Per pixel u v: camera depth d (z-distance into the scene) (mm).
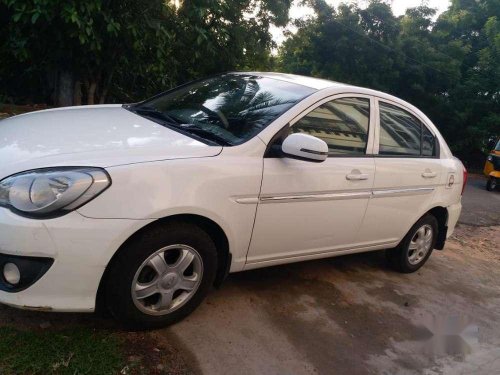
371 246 4113
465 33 22703
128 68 8031
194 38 8766
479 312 4176
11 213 2307
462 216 8680
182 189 2650
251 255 3203
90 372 2395
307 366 2848
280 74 4051
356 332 3361
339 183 3494
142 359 2584
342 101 3658
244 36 10945
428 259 5371
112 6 6727
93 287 2463
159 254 2689
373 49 18453
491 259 6027
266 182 3039
